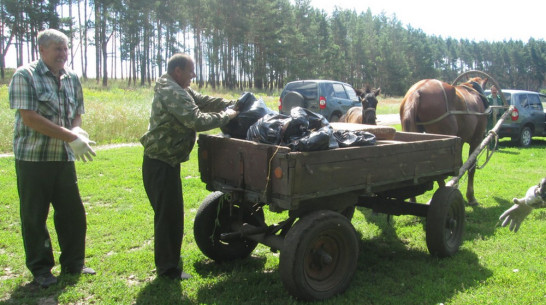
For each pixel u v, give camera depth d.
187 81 3.88
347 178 3.56
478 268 4.23
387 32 90.12
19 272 4.09
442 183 4.76
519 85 115.50
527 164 10.42
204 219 4.21
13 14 43.47
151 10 52.72
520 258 4.46
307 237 3.31
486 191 7.60
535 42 114.44
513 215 2.97
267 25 56.25
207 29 55.38
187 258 4.48
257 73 58.81
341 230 3.57
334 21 77.69
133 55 52.12
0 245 4.68
